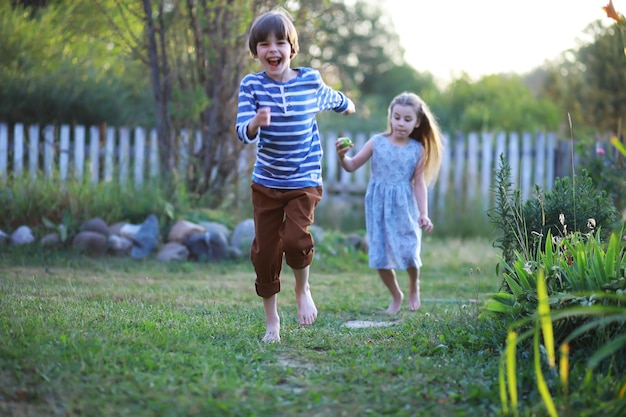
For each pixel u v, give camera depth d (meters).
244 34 8.38
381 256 5.12
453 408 2.71
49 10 10.06
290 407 2.69
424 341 3.72
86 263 6.66
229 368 3.14
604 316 3.09
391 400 2.78
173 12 8.50
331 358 3.44
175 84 8.45
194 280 6.21
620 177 7.77
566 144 10.38
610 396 2.71
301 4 8.70
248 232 7.72
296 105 3.76
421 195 5.21
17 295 4.70
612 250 3.29
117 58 11.41
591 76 13.38
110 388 2.77
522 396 2.84
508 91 18.56
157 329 3.77
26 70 10.30
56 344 3.29
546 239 3.87
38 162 9.62
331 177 11.13
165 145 8.45
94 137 9.65
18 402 2.62
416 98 5.23
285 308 5.01
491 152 10.59
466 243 9.41
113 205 7.79
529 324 3.40
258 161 3.87
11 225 7.55
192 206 8.48
